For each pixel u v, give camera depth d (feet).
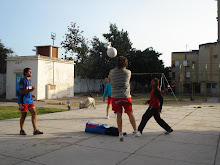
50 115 28.27
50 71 67.10
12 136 16.52
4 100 61.72
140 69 132.87
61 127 20.20
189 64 137.28
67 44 106.32
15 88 65.21
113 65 123.85
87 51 110.32
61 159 11.44
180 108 38.40
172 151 12.92
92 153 12.48
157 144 14.46
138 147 13.74
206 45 115.14
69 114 29.30
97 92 120.16
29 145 14.06
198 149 13.34
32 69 62.54
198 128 19.79
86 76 113.80
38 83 62.13
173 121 23.59
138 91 144.46
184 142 14.98
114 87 14.58
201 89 117.08
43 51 71.56
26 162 10.96
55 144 14.35
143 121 17.28
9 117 26.99
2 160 11.23
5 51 97.14
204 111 33.40
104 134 17.28
